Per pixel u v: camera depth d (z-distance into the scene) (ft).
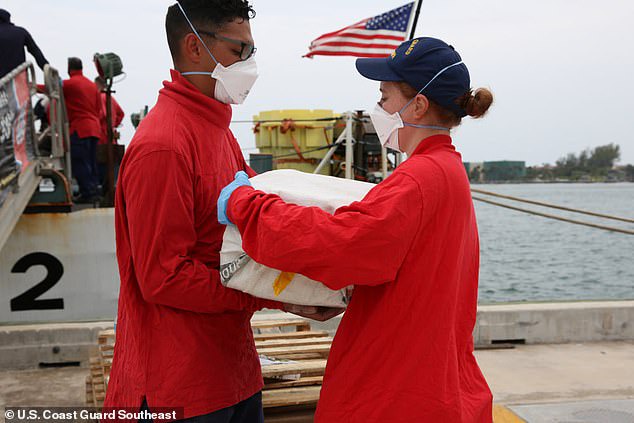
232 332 6.59
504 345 18.39
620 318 19.12
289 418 9.29
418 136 6.07
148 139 5.96
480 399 6.10
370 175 26.71
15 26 21.47
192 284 5.90
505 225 158.10
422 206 5.37
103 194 28.04
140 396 6.32
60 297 20.77
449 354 5.63
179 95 6.38
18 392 14.79
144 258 5.90
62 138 24.72
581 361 16.97
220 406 6.36
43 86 26.32
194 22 6.29
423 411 5.43
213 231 6.51
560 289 58.34
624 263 79.20
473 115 6.02
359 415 5.63
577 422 12.48
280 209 5.49
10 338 16.75
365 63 6.24
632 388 14.73
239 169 7.66
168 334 6.22
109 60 25.59
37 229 20.63
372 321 5.65
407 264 5.48
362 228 5.16
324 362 10.22
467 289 6.23
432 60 5.84
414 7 25.57
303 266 5.34
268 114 28.63
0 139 16.87
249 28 6.51
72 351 16.97
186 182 6.05
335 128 28.25
